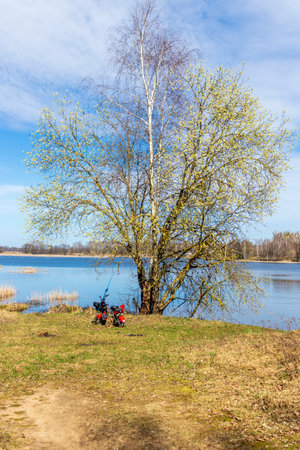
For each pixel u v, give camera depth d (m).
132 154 18.38
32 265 113.88
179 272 18.36
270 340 10.52
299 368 7.51
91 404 6.30
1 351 10.12
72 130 17.72
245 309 24.08
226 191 16.08
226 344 10.43
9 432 5.14
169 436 5.00
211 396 6.53
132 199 18.09
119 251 17.80
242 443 4.70
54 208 17.66
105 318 14.92
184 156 16.69
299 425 5.06
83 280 52.94
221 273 16.98
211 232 16.73
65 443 4.87
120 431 5.19
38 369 8.49
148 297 18.81
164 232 17.02
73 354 9.93
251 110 16.73
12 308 25.52
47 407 6.17
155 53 18.12
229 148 16.33
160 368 8.55
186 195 16.80
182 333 13.36
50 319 16.42
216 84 17.02
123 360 9.31
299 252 128.50
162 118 18.05
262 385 6.89
